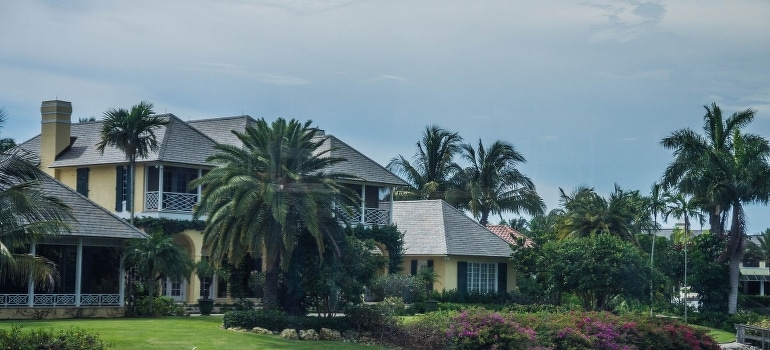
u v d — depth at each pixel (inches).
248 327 1224.2
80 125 1888.5
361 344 1197.7
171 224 1637.6
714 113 2005.4
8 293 1328.7
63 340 899.4
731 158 1913.1
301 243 1295.5
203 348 1018.7
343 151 1924.2
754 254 3110.2
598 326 1296.8
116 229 1416.1
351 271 1298.0
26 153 954.1
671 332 1352.1
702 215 1983.3
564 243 1713.8
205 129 1927.9
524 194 2394.2
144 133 1657.2
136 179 1681.8
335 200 1291.8
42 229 908.0
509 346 1170.6
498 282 2020.2
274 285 1298.0
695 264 1926.7
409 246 1958.7
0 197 878.4
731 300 1921.8
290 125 1283.2
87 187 1755.7
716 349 1386.6
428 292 1841.8
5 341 857.5
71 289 1418.6
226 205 1249.4
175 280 1445.6
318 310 1320.1
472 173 2420.0
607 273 1614.2
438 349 1196.5
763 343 1526.8
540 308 1697.8
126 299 1470.2
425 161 2455.7
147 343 1008.9
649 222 2219.5
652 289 1706.4
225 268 1648.6
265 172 1270.9
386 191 1962.4
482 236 2022.6
